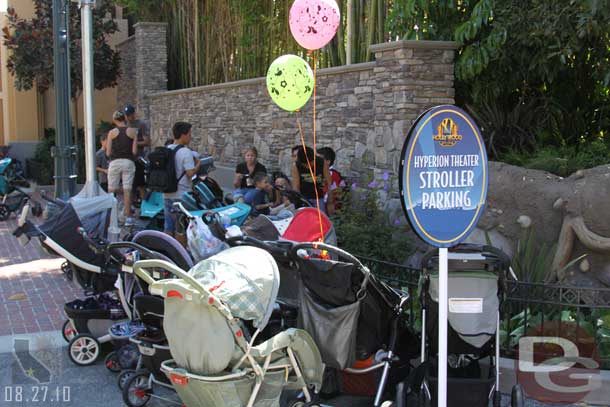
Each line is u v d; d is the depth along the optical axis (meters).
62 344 6.99
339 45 11.26
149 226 11.21
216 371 4.49
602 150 8.00
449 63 8.74
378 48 9.03
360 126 9.97
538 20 7.84
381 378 5.21
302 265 5.06
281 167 12.62
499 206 7.33
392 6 9.41
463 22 8.88
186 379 4.54
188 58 18.09
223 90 15.04
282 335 4.78
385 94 9.05
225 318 4.46
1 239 12.48
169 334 4.59
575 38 7.79
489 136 8.85
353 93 10.12
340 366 5.04
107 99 24.62
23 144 22.50
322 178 9.02
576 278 6.70
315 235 6.32
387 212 8.12
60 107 11.03
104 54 20.94
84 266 6.35
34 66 19.64
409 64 8.62
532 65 8.33
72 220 6.34
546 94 9.12
